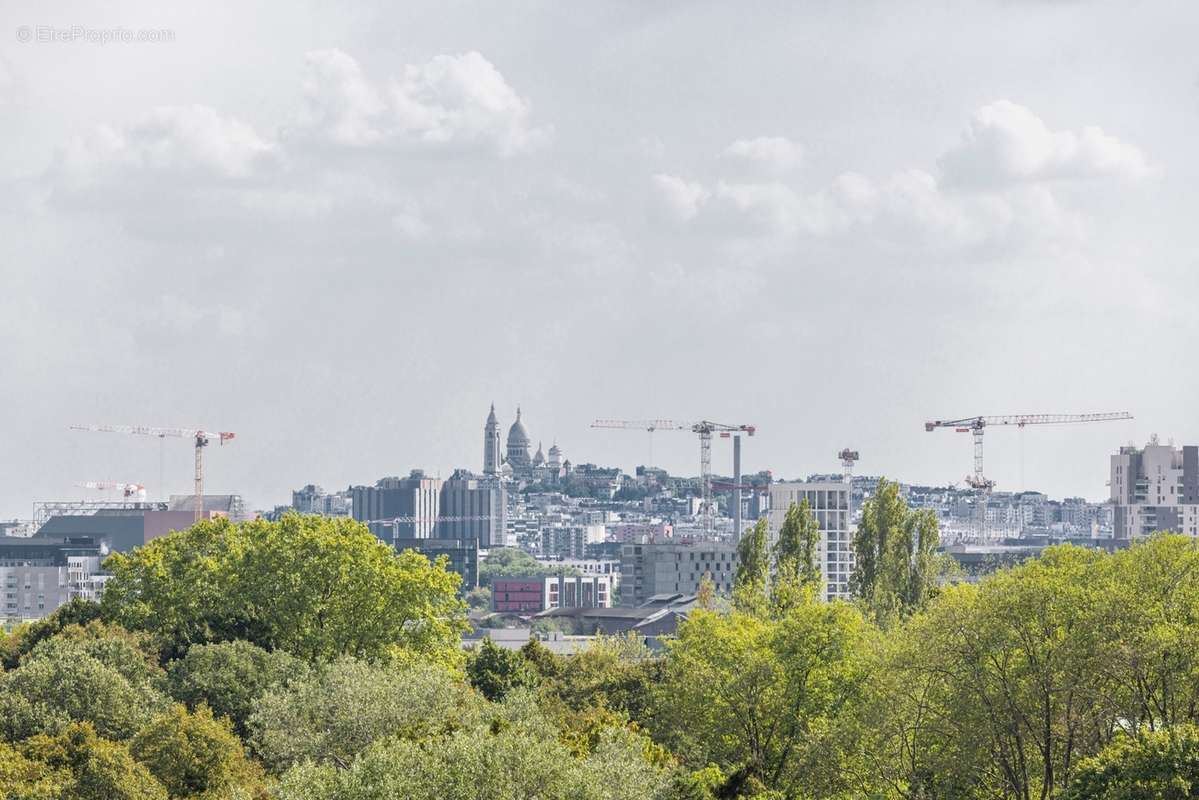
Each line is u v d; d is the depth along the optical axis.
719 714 188.38
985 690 162.50
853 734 172.50
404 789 130.00
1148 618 156.12
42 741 165.38
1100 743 160.38
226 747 166.12
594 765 136.75
